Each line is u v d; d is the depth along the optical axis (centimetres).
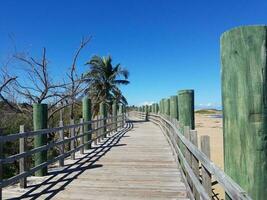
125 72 3772
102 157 1115
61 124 956
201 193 407
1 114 1434
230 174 250
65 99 1717
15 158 619
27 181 764
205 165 373
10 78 1384
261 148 235
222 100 261
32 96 1522
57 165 983
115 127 2083
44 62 1521
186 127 638
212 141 2062
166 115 1614
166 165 978
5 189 696
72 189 709
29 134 685
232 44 244
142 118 3722
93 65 3681
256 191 235
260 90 237
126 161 1042
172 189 713
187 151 626
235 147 244
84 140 1265
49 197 649
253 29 239
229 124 249
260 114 236
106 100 3688
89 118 1339
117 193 685
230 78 247
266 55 238
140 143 1505
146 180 795
